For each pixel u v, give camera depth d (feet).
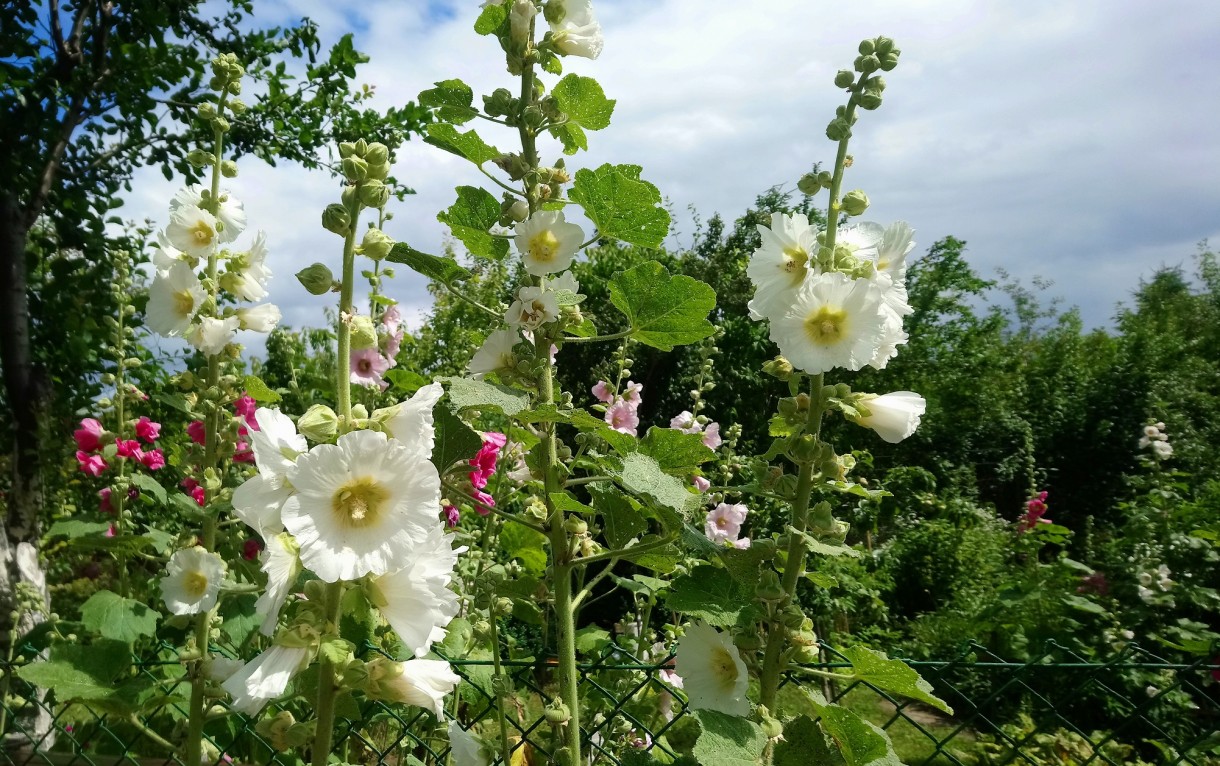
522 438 6.95
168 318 7.57
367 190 4.90
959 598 32.14
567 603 6.47
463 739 6.19
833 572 29.12
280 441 4.66
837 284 5.67
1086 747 15.24
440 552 4.67
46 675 7.16
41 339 17.44
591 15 6.63
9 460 17.88
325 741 4.64
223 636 9.41
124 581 11.11
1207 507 26.94
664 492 5.10
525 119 6.39
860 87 6.42
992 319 93.40
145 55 17.20
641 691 10.17
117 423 13.26
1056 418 58.65
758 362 38.37
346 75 20.89
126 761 9.47
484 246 6.93
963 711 21.94
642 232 6.54
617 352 14.11
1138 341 62.39
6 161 15.81
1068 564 25.59
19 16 16.61
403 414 4.80
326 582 4.59
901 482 40.86
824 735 5.79
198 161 7.87
